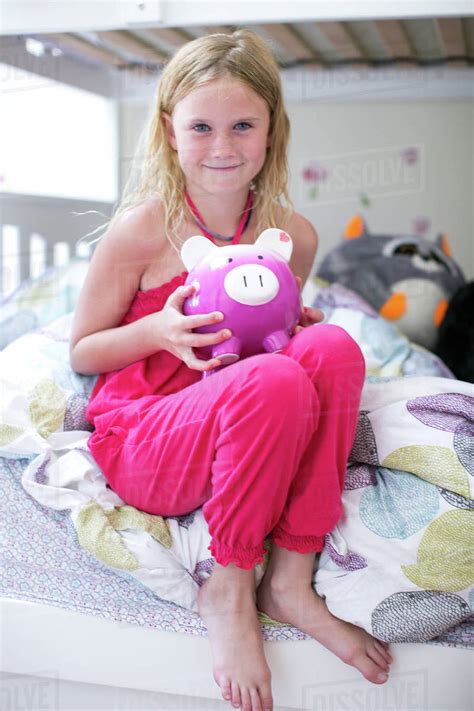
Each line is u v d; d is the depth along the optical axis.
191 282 0.78
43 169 0.91
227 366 0.76
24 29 0.89
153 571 0.77
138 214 0.89
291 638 0.77
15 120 0.91
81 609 0.79
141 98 0.90
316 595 0.77
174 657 0.78
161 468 0.78
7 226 0.93
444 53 0.85
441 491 0.76
